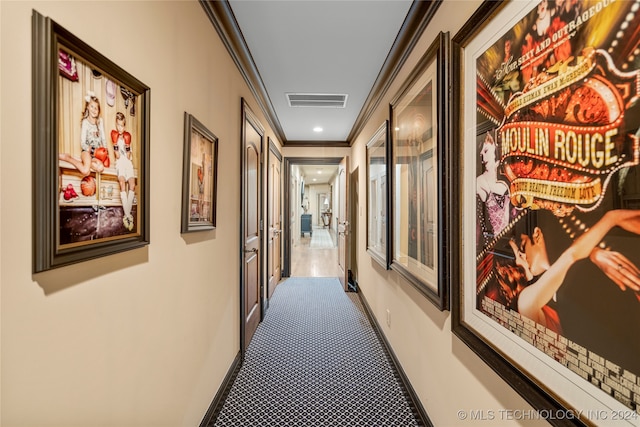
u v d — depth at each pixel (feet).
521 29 2.67
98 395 2.52
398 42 6.09
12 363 1.84
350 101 9.61
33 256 1.92
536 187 2.50
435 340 4.63
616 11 1.83
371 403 5.64
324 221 49.21
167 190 3.63
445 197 4.13
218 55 5.45
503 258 2.94
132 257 2.96
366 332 8.86
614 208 1.84
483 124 3.26
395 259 6.75
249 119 7.71
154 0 3.33
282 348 7.82
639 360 1.70
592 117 2.00
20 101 1.84
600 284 1.94
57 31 2.00
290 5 5.09
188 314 4.26
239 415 5.32
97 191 2.42
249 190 8.02
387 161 7.11
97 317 2.51
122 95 2.72
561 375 2.26
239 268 6.93
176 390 3.91
